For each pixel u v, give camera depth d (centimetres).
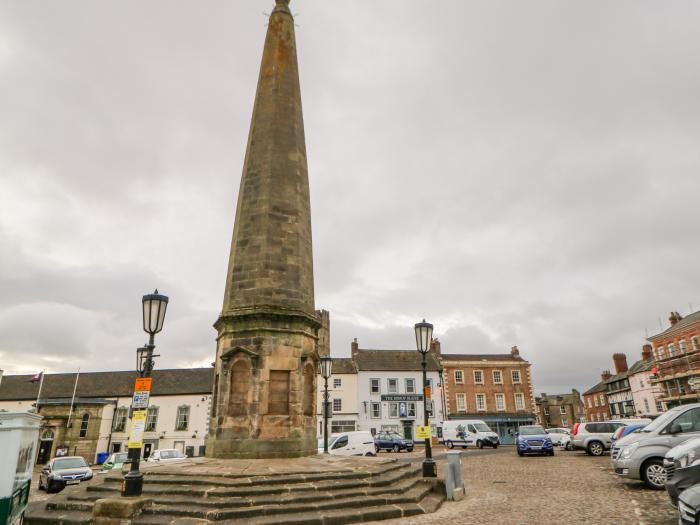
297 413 1494
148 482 1091
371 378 5119
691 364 4350
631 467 1244
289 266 1634
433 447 4309
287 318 1558
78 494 1120
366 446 2762
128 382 4934
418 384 5169
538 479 1623
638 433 1373
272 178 1714
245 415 1453
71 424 4369
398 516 1023
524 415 5241
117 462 2789
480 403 5269
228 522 894
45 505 1060
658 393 4956
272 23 2005
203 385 4697
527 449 2658
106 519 899
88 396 4747
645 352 5847
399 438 3778
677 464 880
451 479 1255
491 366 5412
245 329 1539
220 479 1085
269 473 1134
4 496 779
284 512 958
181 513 925
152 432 4488
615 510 997
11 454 797
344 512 986
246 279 1603
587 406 7562
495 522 934
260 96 1872
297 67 1981
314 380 1627
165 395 4609
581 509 1031
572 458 2458
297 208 1727
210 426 1578
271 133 1784
